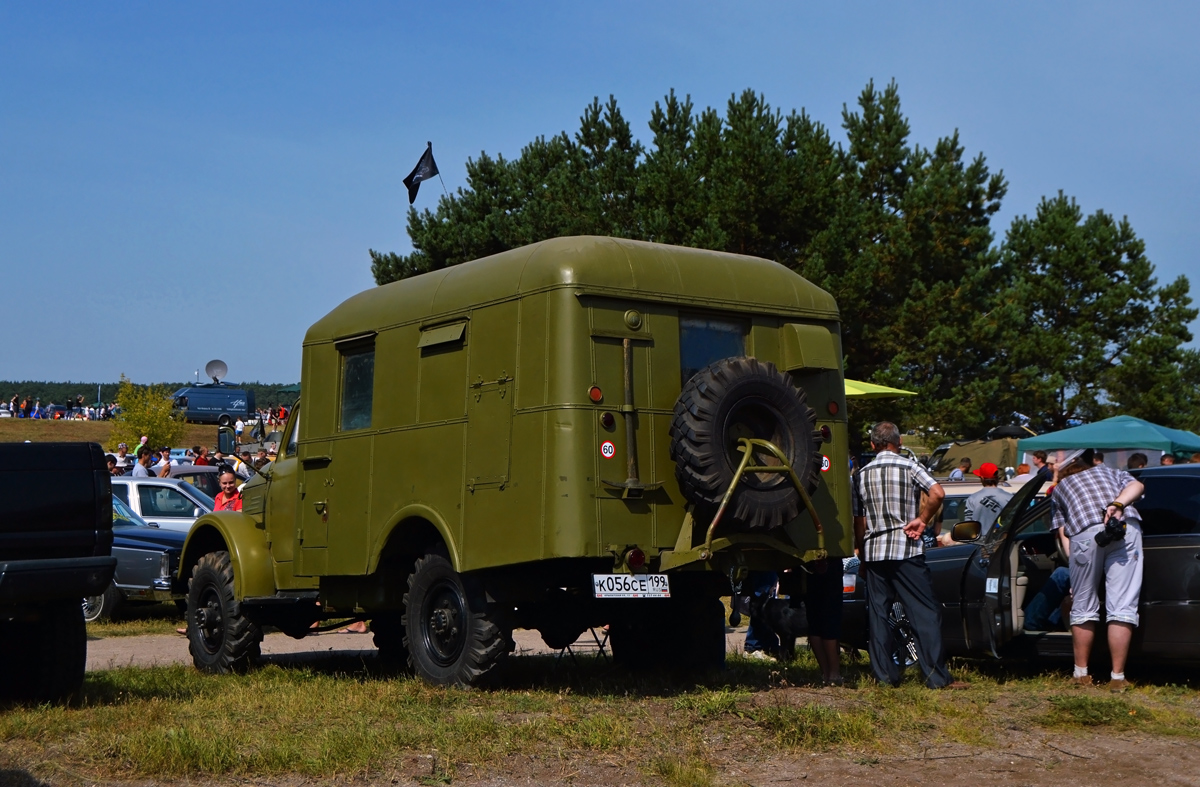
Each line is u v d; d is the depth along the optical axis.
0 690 7.65
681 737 6.42
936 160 28.88
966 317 27.67
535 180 30.72
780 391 7.68
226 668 9.76
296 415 10.14
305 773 5.69
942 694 7.88
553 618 8.20
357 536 8.84
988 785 5.75
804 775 5.86
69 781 5.48
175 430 44.12
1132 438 19.28
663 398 7.66
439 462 8.14
